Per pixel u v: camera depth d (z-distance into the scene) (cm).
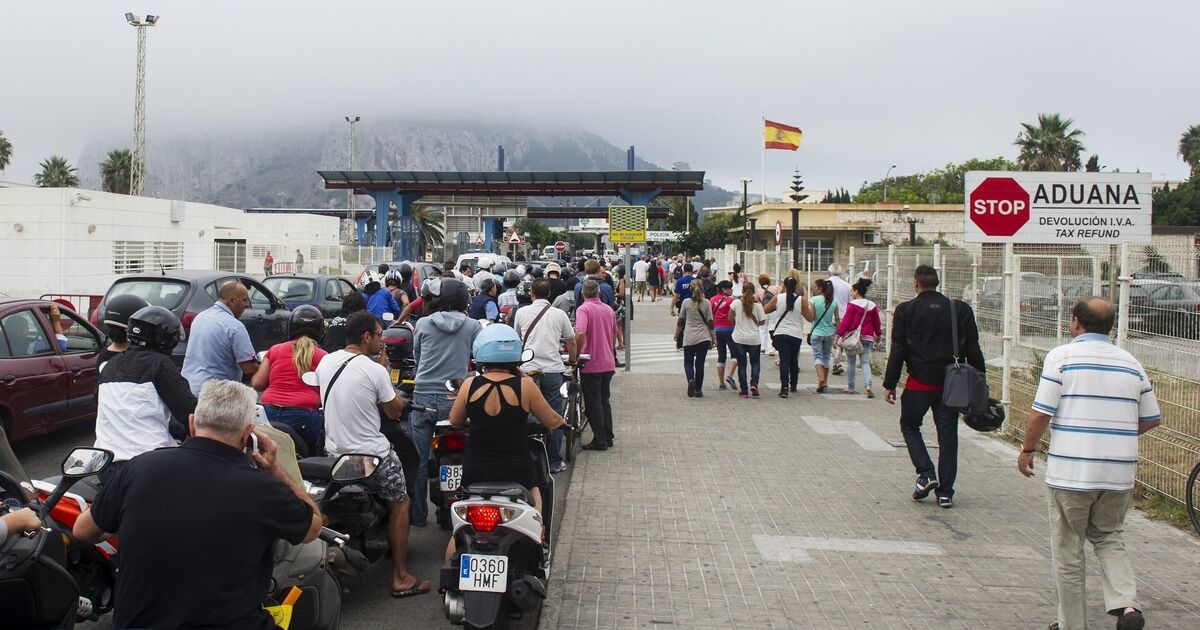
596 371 1068
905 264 1817
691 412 1339
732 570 672
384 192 4756
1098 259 1347
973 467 1013
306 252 4950
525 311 957
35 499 444
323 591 502
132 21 5050
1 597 378
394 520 632
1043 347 1267
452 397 775
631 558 695
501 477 567
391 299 1501
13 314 985
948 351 838
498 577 496
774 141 3762
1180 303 874
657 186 4566
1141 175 1110
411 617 596
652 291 4216
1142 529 786
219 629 348
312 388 682
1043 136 6109
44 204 3011
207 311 734
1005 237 1140
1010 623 578
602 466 998
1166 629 567
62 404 1024
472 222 7994
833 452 1077
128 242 3366
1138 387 543
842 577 660
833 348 1817
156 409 553
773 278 2833
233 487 354
